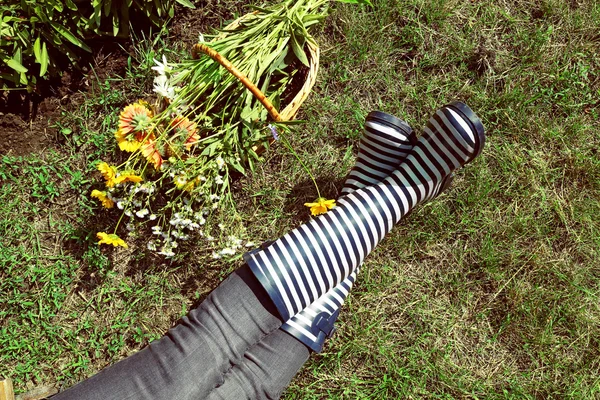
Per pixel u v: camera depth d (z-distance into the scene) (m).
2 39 1.54
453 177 1.70
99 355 1.72
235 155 1.54
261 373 1.37
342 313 1.73
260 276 1.35
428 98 1.76
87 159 1.71
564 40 1.76
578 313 1.71
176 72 1.50
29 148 1.71
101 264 1.70
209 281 1.74
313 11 1.57
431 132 1.51
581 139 1.74
